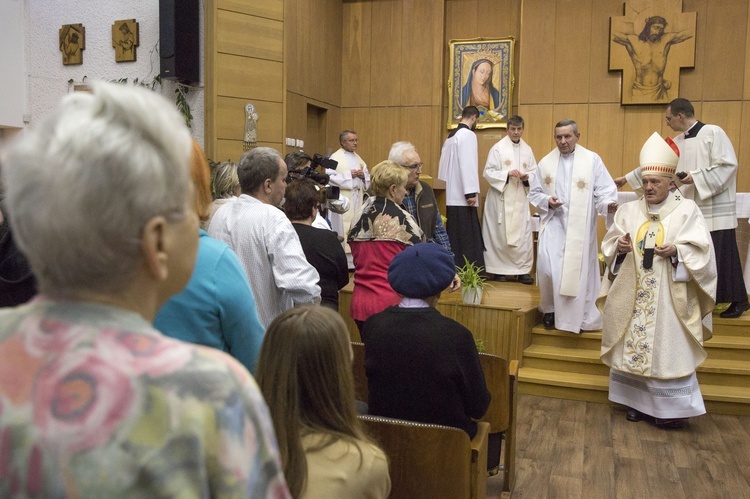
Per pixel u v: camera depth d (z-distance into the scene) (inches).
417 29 333.4
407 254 93.2
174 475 24.4
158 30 246.8
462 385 89.4
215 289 61.2
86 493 23.6
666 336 168.2
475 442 95.7
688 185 214.4
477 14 331.3
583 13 307.9
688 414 169.2
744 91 292.0
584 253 206.8
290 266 96.0
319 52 317.4
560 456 154.1
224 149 243.8
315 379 60.2
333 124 338.3
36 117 265.4
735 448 159.5
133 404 24.4
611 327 177.3
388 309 93.0
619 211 179.6
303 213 128.8
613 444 161.5
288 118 286.0
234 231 98.3
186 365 25.8
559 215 213.0
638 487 138.4
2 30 256.4
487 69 327.9
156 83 247.9
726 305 225.0
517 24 326.3
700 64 297.0
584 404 191.5
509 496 132.8
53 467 23.7
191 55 237.6
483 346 193.3
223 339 63.7
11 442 24.1
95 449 23.8
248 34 246.8
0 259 85.5
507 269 283.1
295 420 59.0
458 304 201.3
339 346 61.2
